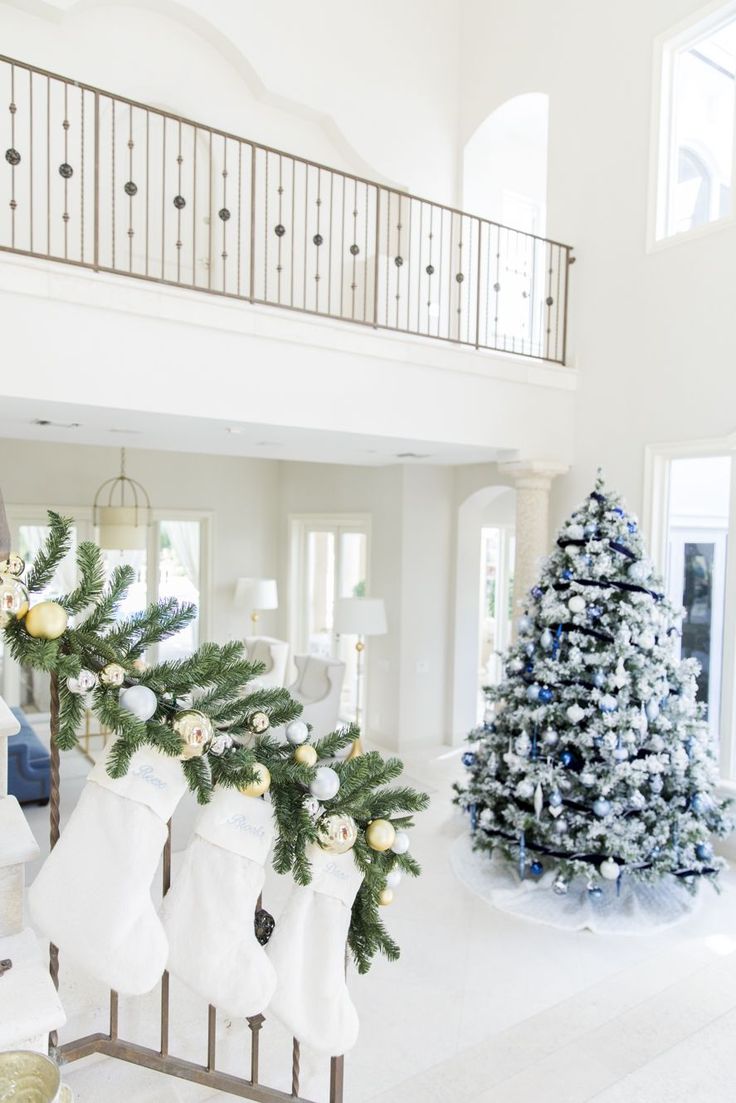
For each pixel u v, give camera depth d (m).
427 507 7.04
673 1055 2.20
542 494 5.55
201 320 3.87
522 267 7.22
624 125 5.31
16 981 1.18
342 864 1.36
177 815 5.00
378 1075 2.53
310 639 8.88
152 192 6.16
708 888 4.16
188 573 8.77
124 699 1.12
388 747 7.10
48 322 3.45
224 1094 1.66
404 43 6.66
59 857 1.19
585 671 3.90
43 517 7.73
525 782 3.81
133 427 4.54
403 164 6.68
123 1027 2.05
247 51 5.90
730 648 4.69
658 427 5.07
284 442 5.24
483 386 5.14
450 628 7.23
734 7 4.64
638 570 3.87
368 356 4.54
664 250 5.02
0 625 1.09
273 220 6.42
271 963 1.34
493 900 3.91
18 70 5.25
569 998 2.84
